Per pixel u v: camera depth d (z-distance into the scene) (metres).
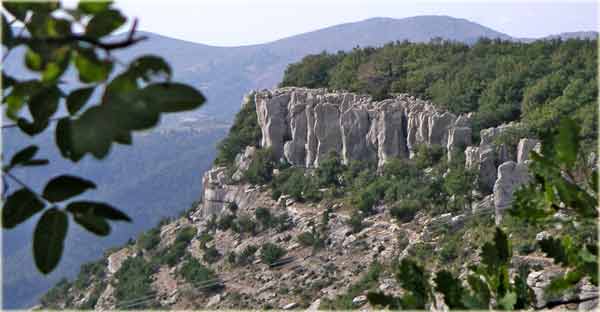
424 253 80.88
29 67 4.29
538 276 46.91
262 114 129.25
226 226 118.06
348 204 107.44
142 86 4.07
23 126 4.44
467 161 94.00
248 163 127.69
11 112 4.42
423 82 123.19
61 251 4.38
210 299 99.44
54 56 4.23
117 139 4.02
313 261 98.25
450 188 91.12
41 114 4.36
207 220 124.44
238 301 96.81
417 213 95.38
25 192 4.41
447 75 121.00
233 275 103.06
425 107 111.06
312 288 91.50
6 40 4.23
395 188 101.25
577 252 7.19
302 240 102.38
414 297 6.75
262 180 124.25
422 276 6.84
